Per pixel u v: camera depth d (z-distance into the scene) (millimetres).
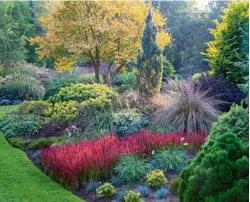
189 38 25172
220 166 3184
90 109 7582
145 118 7328
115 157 5152
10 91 14469
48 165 5266
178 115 6902
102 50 13602
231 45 9391
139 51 8758
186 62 24422
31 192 4602
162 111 7203
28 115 8406
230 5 9828
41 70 18328
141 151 5508
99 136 6445
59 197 4426
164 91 9055
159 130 6727
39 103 8750
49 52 13719
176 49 24453
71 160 5051
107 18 13320
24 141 6988
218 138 3445
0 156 6219
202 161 3336
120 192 4430
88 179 4875
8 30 19688
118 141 5812
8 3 23703
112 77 14922
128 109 7430
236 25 9445
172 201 4137
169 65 15633
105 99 7785
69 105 7871
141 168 4973
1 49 19078
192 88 7797
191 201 3336
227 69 9539
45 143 6742
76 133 7039
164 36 12867
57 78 16797
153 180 4613
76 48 12867
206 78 8859
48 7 16094
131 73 14156
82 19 12672
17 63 19078
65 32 13047
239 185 3055
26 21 25594
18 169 5488
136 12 12969
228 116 4402
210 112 6910
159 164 5254
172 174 5012
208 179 3197
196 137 6000
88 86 8844
